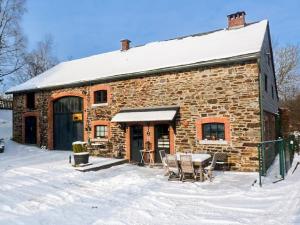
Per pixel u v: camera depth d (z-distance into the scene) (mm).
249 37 13359
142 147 14281
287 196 7781
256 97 11383
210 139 12422
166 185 9492
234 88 11875
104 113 15680
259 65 11438
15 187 9164
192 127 12812
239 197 7957
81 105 17047
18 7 32250
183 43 16172
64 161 14008
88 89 16422
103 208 7148
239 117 11711
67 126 17734
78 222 6188
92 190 8953
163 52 15891
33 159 14703
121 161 14016
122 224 6074
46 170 11867
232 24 15508
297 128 31391
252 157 11383
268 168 11852
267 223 5941
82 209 7070
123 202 7648
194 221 6219
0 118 26875
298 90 35688
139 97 14445
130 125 14695
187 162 9945
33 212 6820
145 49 17656
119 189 9055
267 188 8766
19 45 26922
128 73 14477
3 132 23422
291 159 14109
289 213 6477
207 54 13039
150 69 13797
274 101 17453
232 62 11945
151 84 14094
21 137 20188
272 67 16797
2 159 14805
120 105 15070
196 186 9258
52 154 16250
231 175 10836
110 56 19062
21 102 20234
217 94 12258
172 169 11562
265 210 6805
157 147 13898
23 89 19391
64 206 7309
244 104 11625
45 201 7727
